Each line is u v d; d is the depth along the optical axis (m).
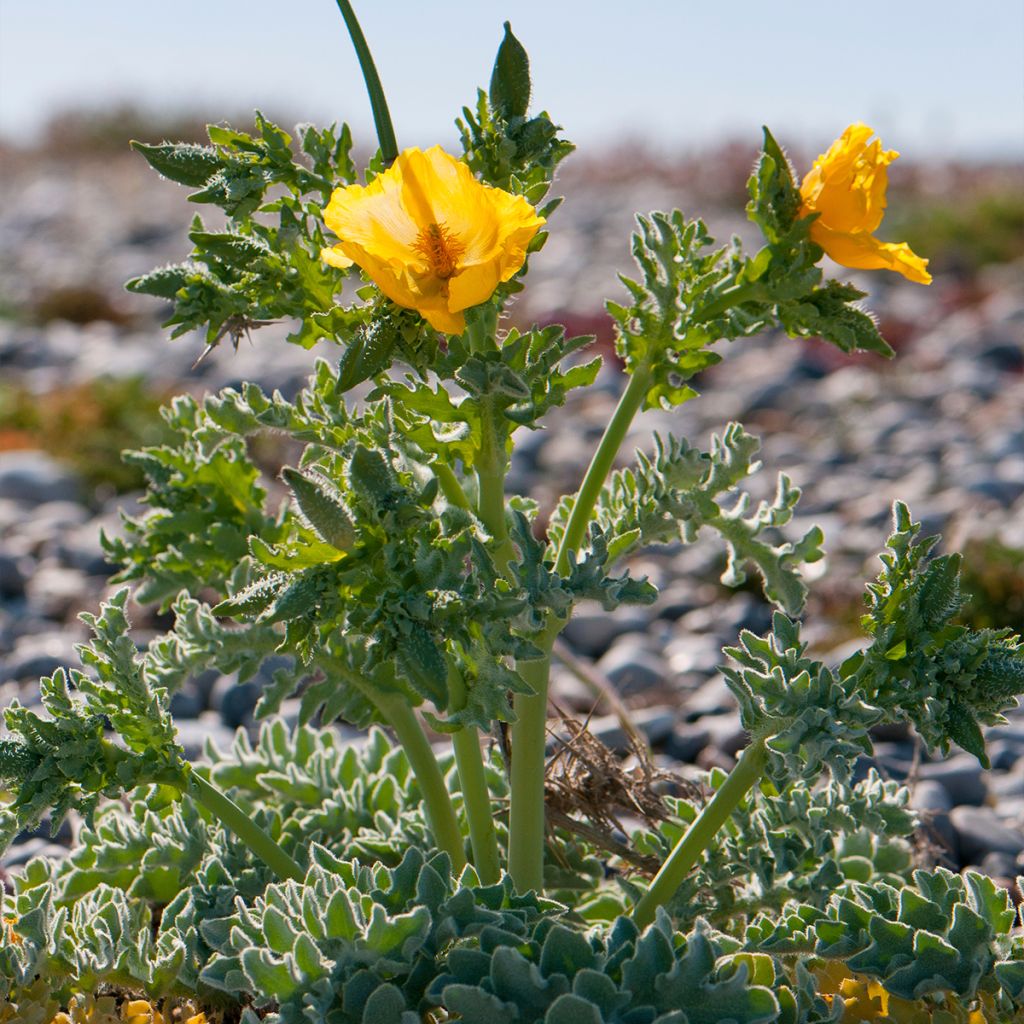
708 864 1.39
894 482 2.64
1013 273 4.79
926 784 1.63
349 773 1.48
